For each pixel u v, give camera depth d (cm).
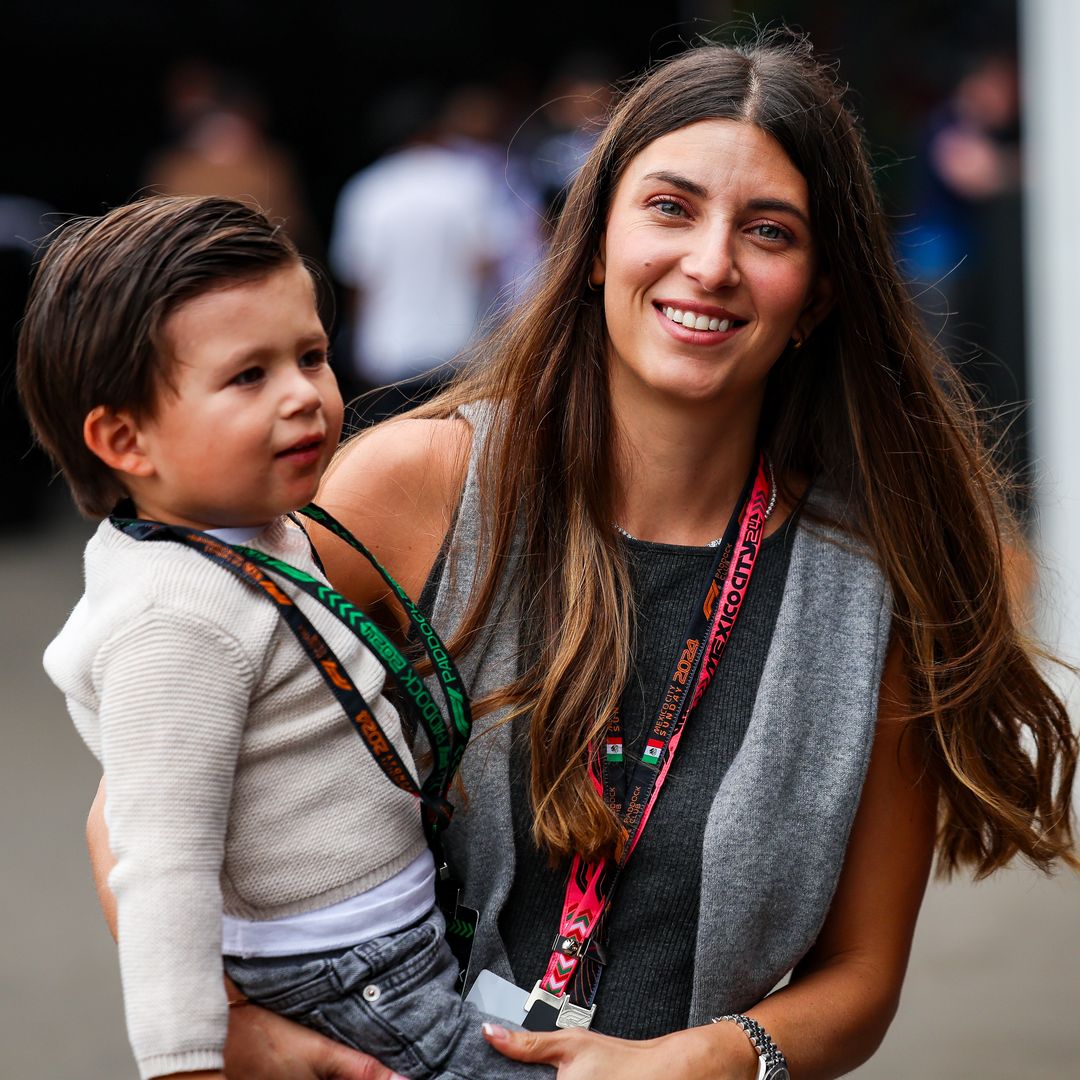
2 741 852
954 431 288
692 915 257
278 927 231
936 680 280
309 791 230
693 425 266
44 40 1638
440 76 1678
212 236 223
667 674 266
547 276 274
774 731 258
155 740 216
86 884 661
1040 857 301
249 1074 234
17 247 1269
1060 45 693
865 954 279
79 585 1202
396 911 238
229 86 1131
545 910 259
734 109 257
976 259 793
